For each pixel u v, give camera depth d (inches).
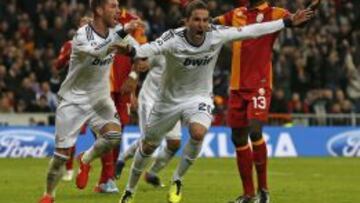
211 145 1342.3
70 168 866.8
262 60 634.8
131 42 579.8
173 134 741.3
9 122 1344.7
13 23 1556.3
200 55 573.3
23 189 764.6
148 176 767.1
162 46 563.8
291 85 1537.9
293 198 711.7
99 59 589.3
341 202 684.7
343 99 1505.9
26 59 1483.8
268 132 1380.4
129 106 770.8
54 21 1553.9
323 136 1407.5
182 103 587.8
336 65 1573.6
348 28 1668.3
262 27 574.6
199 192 750.5
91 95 606.2
